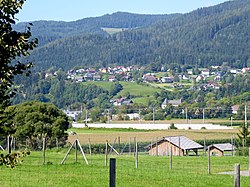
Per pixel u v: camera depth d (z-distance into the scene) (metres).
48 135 99.31
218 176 42.44
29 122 96.94
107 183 34.38
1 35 12.77
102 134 133.62
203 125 171.50
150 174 41.50
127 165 52.47
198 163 59.59
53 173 39.34
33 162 51.41
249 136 91.75
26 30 13.17
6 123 13.12
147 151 103.38
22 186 31.08
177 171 46.72
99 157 66.00
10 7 12.76
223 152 101.69
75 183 33.75
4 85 12.97
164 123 182.38
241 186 34.03
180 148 97.12
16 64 13.14
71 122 170.75
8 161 13.30
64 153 75.19
